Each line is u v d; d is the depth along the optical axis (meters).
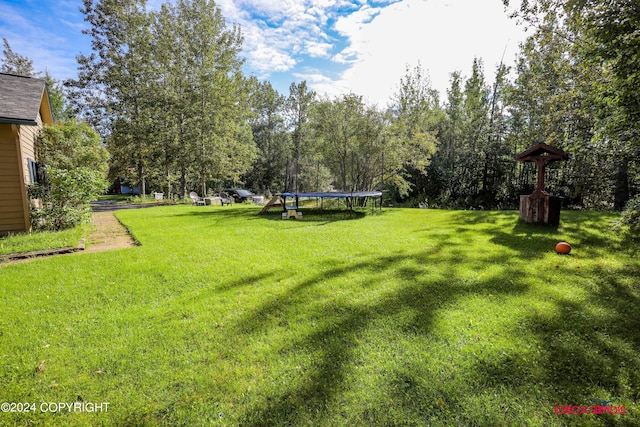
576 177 9.99
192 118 19.28
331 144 15.79
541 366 2.17
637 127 5.04
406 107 20.81
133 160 21.02
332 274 4.23
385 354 2.35
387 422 1.73
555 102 9.06
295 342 2.54
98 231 8.25
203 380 2.10
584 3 4.86
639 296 3.29
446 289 3.59
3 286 3.89
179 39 19.06
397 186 17.03
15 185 7.29
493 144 15.54
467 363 2.21
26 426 1.75
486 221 8.47
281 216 11.30
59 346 2.55
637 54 4.12
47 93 9.74
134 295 3.62
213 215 11.81
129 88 19.33
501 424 1.70
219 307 3.24
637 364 2.18
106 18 18.45
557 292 3.44
